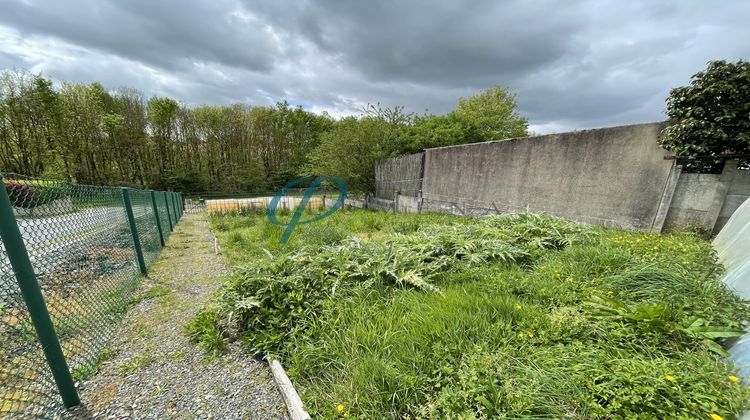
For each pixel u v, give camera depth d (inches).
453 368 62.7
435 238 154.0
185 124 924.0
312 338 82.2
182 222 390.6
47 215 74.9
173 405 63.6
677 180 165.0
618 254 113.6
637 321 71.2
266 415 61.4
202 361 79.2
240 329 93.3
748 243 94.0
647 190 177.5
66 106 670.5
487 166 295.0
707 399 46.8
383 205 482.0
